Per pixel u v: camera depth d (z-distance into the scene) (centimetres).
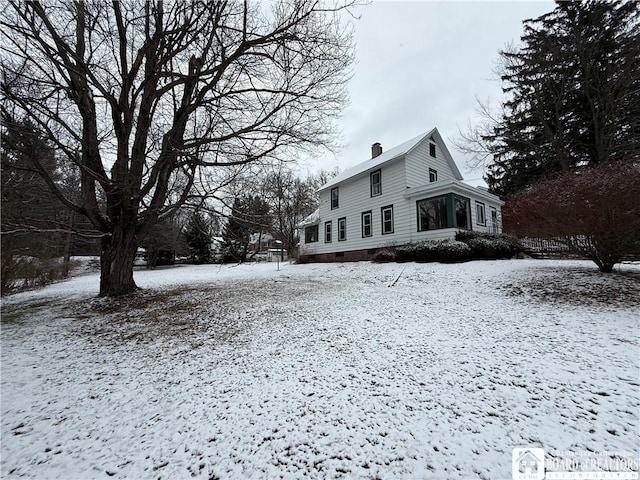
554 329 421
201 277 1421
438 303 615
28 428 257
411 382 296
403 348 385
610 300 536
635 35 1395
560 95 1658
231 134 668
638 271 721
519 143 1914
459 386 283
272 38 635
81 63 577
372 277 1009
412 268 1057
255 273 1506
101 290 869
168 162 732
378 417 242
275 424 242
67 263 1708
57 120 574
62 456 219
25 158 738
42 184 854
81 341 492
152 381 337
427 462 191
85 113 737
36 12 530
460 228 1259
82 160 786
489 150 2012
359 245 1686
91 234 830
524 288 669
